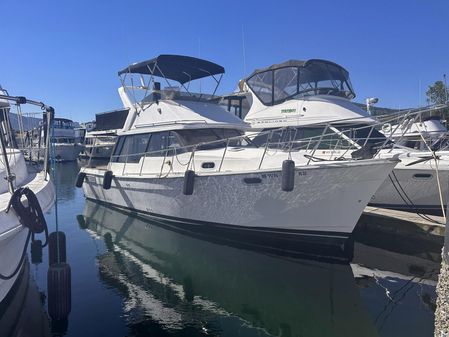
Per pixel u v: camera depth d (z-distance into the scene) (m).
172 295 5.88
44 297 5.55
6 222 3.85
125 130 10.71
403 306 5.62
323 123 7.48
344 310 5.54
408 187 9.42
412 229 8.14
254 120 11.39
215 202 8.05
